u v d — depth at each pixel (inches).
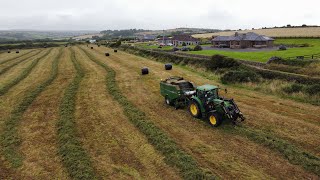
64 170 418.6
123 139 521.7
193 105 617.0
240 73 982.4
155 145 488.4
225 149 466.0
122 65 1567.4
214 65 1223.5
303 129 542.0
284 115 629.9
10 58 2374.5
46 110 724.7
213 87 595.8
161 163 428.1
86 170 407.8
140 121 601.0
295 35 3659.0
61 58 2114.9
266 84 894.4
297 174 387.9
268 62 1239.5
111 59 1919.3
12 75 1331.2
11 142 518.6
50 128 592.1
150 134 530.0
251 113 649.6
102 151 474.6
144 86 984.3
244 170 400.5
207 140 503.8
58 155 466.3
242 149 463.8
